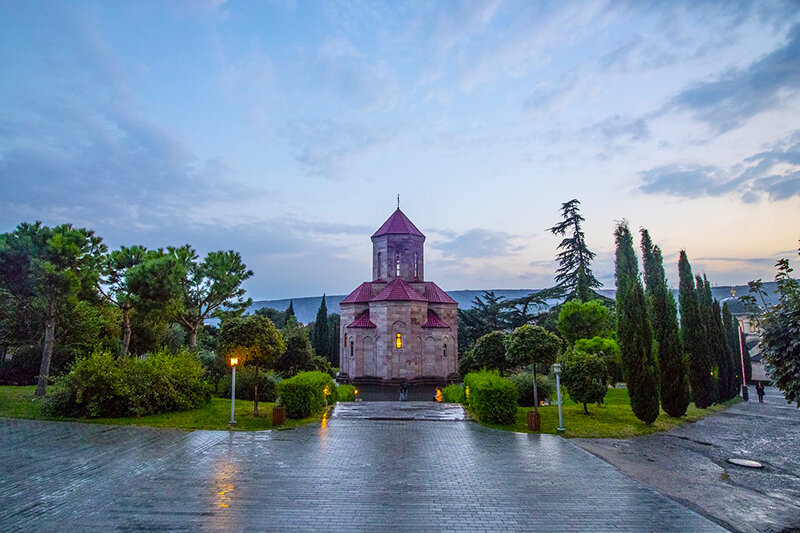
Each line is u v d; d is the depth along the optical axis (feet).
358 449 44.65
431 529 26.43
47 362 68.18
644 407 59.67
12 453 41.01
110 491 31.63
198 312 106.22
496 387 58.18
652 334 61.67
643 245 87.20
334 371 147.33
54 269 63.82
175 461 39.37
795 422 65.98
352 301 142.41
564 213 163.73
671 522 27.94
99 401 57.93
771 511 30.48
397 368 126.93
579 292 140.87
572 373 65.00
